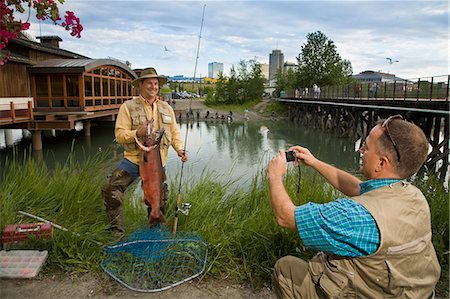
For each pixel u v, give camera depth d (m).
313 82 51.44
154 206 2.90
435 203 3.35
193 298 2.32
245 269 2.57
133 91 30.22
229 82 53.09
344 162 18.27
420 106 15.89
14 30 2.49
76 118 18.36
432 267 1.48
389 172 1.51
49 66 19.19
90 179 3.83
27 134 24.55
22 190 3.56
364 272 1.44
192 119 40.31
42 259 2.60
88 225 3.22
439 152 13.77
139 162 2.97
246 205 3.80
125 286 2.41
